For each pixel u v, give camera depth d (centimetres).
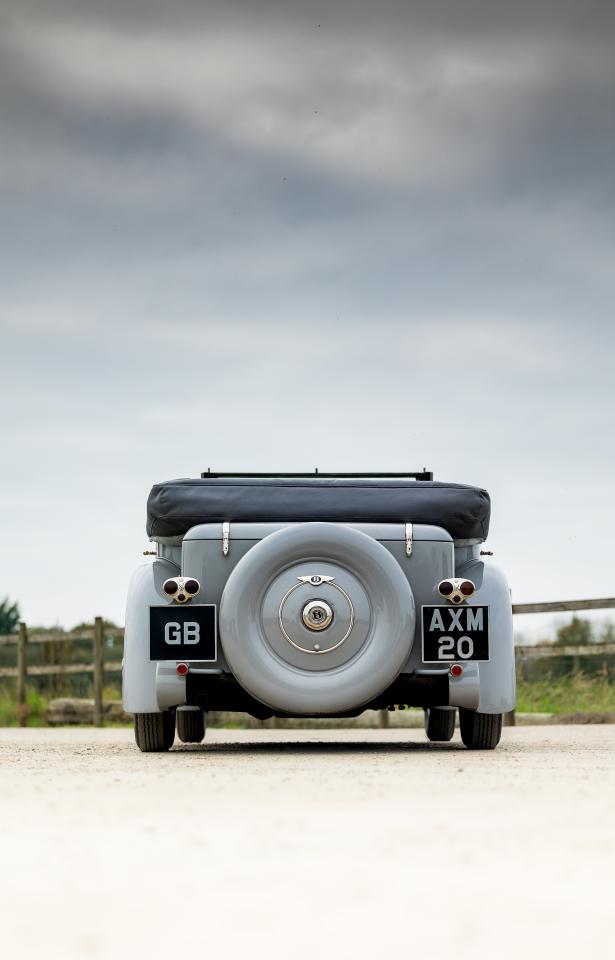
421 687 885
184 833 464
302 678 833
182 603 862
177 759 845
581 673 1769
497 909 334
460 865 396
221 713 1752
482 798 570
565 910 333
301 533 839
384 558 841
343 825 481
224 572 872
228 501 889
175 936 305
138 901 345
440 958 284
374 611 840
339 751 938
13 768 764
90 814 520
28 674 1984
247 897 348
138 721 926
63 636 1955
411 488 898
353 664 835
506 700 883
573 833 460
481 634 862
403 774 692
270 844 437
